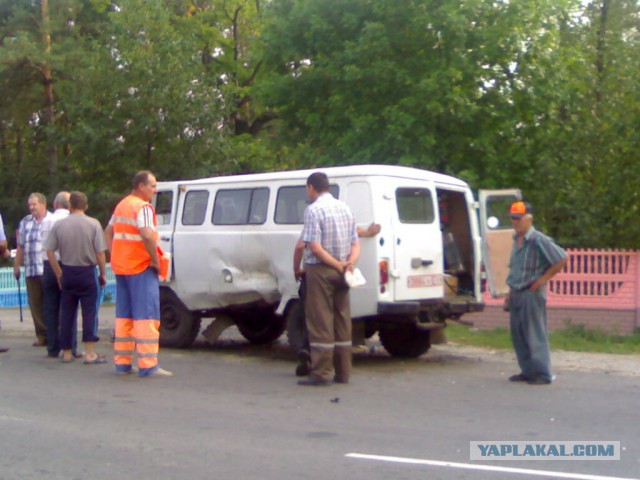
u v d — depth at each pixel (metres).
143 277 9.82
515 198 11.58
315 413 8.02
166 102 25.28
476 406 8.36
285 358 11.54
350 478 5.99
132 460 6.46
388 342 11.68
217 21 33.69
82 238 10.63
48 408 8.22
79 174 29.33
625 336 13.52
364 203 10.13
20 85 31.95
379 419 7.77
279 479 5.96
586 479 6.00
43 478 6.05
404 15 17.17
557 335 13.58
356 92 17.89
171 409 8.16
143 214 9.66
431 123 16.95
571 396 8.88
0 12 33.38
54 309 11.28
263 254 10.99
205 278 11.64
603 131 15.00
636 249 14.61
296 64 19.36
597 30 19.56
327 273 9.20
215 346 12.89
